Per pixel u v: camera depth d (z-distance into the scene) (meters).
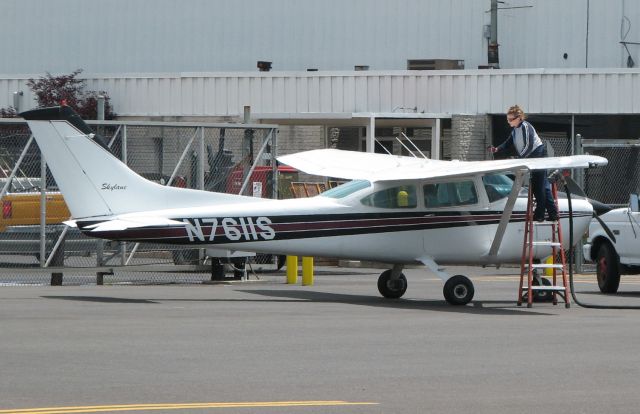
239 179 61.78
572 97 84.88
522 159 42.06
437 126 85.69
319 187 75.31
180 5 112.06
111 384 24.73
